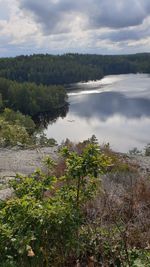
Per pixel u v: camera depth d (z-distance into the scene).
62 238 3.07
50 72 141.62
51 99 82.12
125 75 188.62
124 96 87.06
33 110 80.44
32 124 53.78
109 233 3.79
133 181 7.28
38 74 137.88
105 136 45.31
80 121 59.41
